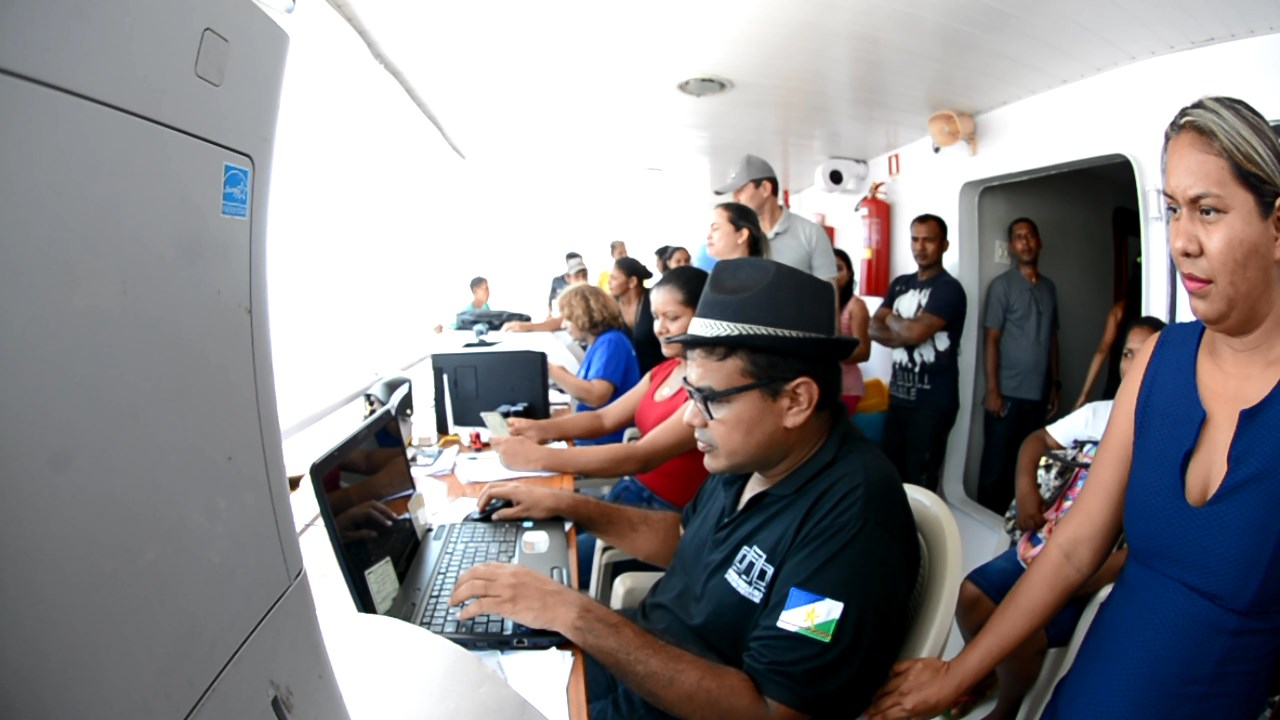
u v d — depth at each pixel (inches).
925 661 37.5
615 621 38.9
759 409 39.6
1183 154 29.9
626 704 42.3
